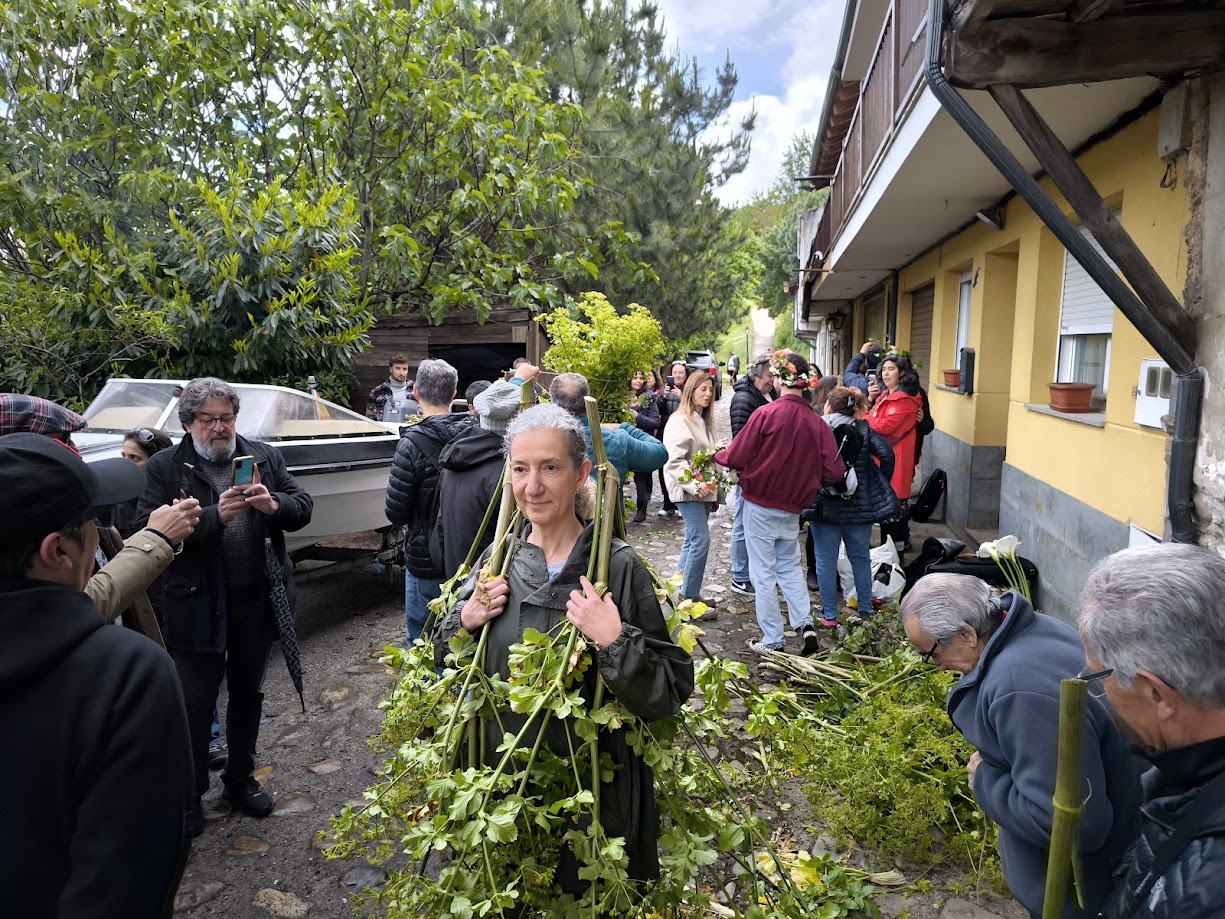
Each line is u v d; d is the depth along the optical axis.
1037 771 1.87
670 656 1.87
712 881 2.82
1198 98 3.57
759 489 4.71
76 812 1.31
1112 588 1.29
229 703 3.36
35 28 8.20
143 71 8.56
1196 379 3.51
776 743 2.89
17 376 7.08
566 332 4.25
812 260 14.52
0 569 1.33
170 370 7.40
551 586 1.92
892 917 2.76
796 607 4.79
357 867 3.04
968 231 8.15
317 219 7.84
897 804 3.01
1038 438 5.94
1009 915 2.76
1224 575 1.23
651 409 9.59
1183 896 1.10
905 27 5.93
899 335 11.97
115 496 2.68
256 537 3.26
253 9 8.87
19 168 7.93
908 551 7.29
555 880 1.90
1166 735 1.25
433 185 10.74
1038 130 3.30
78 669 1.31
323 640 5.38
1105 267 3.47
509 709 1.92
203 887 2.93
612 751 1.91
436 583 3.96
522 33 12.39
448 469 3.43
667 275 13.70
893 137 5.94
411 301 10.82
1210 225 3.46
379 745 2.30
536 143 10.04
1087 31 3.22
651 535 8.27
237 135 9.45
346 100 10.00
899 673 3.61
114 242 7.54
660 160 13.21
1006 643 2.07
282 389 5.46
